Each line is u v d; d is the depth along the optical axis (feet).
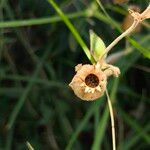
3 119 0.67
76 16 0.60
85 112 0.68
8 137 0.65
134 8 0.57
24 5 0.70
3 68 0.67
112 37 0.67
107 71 0.36
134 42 0.47
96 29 0.68
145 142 0.66
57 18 0.57
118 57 0.61
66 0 0.66
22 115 0.68
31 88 0.68
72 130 0.66
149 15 0.38
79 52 0.70
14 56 0.71
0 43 0.65
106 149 0.65
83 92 0.34
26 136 0.67
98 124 0.60
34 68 0.70
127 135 0.66
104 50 0.39
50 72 0.68
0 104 0.68
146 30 0.66
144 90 0.70
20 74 0.70
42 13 0.69
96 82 0.34
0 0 0.64
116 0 0.58
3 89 0.66
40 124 0.67
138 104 0.70
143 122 0.68
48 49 0.69
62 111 0.67
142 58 0.67
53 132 0.67
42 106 0.68
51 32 0.70
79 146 0.66
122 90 0.67
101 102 0.60
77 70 0.35
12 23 0.56
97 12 0.60
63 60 0.70
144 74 0.69
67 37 0.69
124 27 0.55
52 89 0.69
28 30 0.69
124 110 0.69
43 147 0.66
